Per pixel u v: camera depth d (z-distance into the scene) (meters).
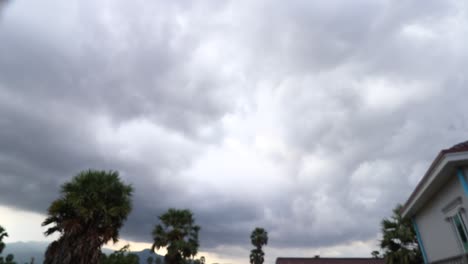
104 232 12.77
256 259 49.47
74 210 12.79
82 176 14.02
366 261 33.94
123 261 29.36
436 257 10.12
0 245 48.19
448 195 8.27
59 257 11.42
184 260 21.61
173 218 22.98
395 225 17.39
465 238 7.73
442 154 6.86
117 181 14.57
